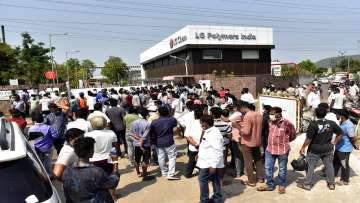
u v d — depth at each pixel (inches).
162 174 333.4
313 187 287.9
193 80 1307.8
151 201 276.2
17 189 139.4
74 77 2721.5
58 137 355.6
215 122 309.0
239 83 1254.9
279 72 1728.6
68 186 157.9
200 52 1525.6
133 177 338.6
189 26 1483.8
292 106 474.0
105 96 621.0
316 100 556.7
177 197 282.2
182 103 488.4
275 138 274.7
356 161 352.8
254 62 1614.2
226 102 462.6
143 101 634.2
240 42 1567.4
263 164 336.5
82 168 159.5
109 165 249.8
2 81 1514.5
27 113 788.6
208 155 244.4
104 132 247.9
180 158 405.1
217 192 255.8
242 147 298.4
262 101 544.4
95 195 157.9
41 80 1595.7
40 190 144.9
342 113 281.3
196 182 317.1
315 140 272.2
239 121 315.0
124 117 402.3
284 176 277.1
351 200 258.7
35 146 292.7
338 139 271.7
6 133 160.9
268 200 266.2
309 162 278.1
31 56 1569.9
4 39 1743.4
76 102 587.5
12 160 143.6
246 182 305.7
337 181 296.0
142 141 319.9
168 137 321.7
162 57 2003.0
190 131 316.8
